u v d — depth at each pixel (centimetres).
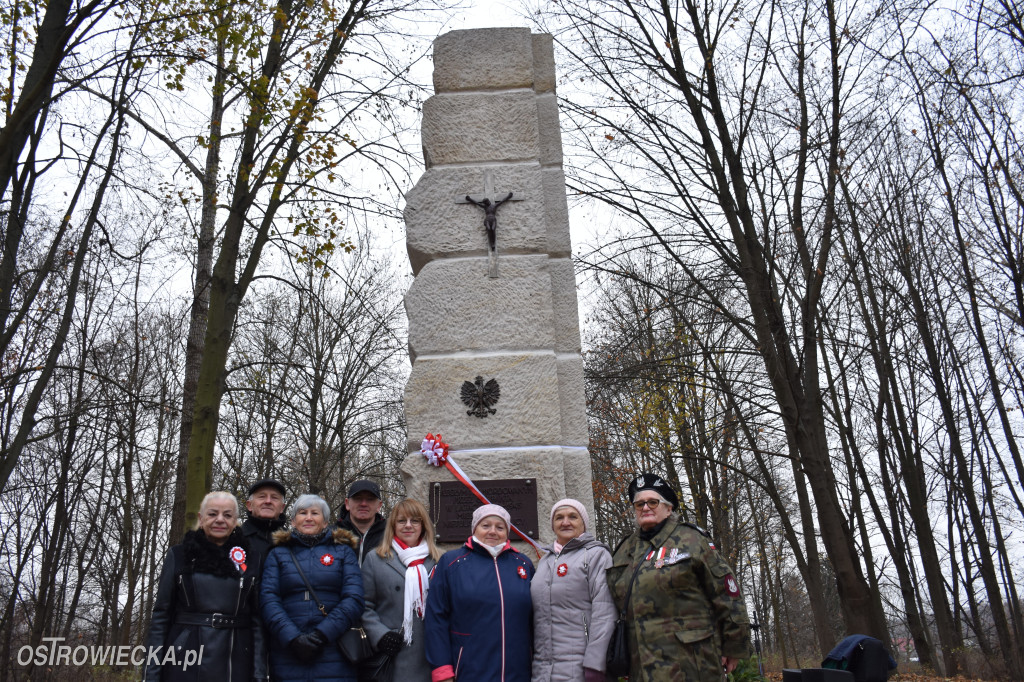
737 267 1434
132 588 2009
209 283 1363
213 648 442
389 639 464
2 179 903
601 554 477
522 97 732
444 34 752
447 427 653
